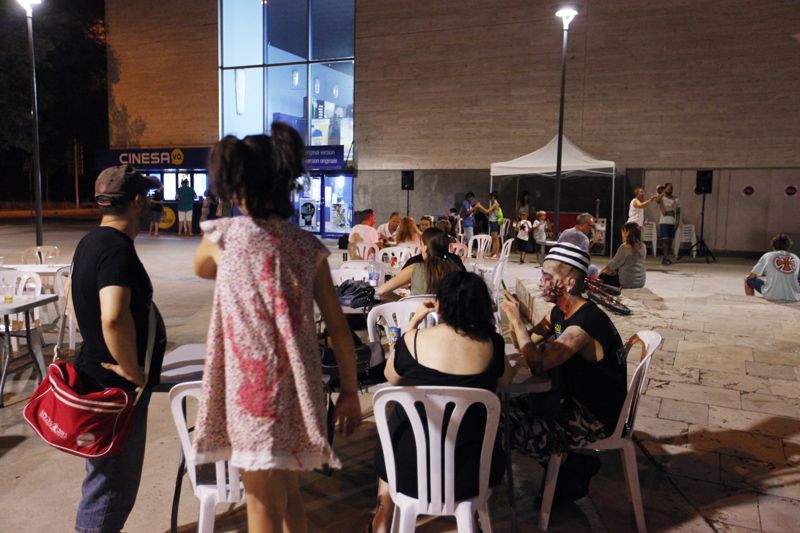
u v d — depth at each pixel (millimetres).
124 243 2410
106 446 2402
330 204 20094
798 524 3096
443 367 2533
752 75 15273
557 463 3014
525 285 9227
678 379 5281
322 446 1763
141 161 21516
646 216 16375
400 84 18625
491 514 3205
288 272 1807
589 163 14180
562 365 3066
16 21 23172
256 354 1751
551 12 16797
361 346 3336
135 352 2393
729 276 12094
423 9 18125
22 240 17438
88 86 32469
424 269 4742
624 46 16250
